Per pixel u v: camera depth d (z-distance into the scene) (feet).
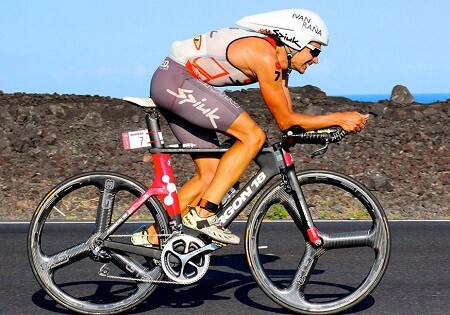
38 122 53.42
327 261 21.53
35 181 37.55
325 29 16.38
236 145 16.03
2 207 32.27
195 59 16.14
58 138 48.85
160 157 16.31
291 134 16.01
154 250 16.21
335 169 40.04
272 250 23.25
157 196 16.33
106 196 16.38
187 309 16.85
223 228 16.07
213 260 21.70
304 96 62.23
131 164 41.45
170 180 16.31
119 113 54.80
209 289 18.48
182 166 41.11
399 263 21.57
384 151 45.14
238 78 16.12
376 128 50.78
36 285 18.97
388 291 18.44
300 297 16.37
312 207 31.68
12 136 48.34
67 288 18.39
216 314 16.48
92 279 19.24
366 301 17.56
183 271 15.97
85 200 32.73
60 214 30.68
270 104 15.97
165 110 16.67
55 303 17.38
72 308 16.26
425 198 34.45
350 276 19.83
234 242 16.01
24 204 32.27
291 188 16.24
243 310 16.79
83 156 43.98
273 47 16.02
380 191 35.58
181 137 16.89
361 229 26.76
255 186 16.25
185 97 15.94
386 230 16.31
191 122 16.16
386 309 16.90
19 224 28.22
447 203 33.68
